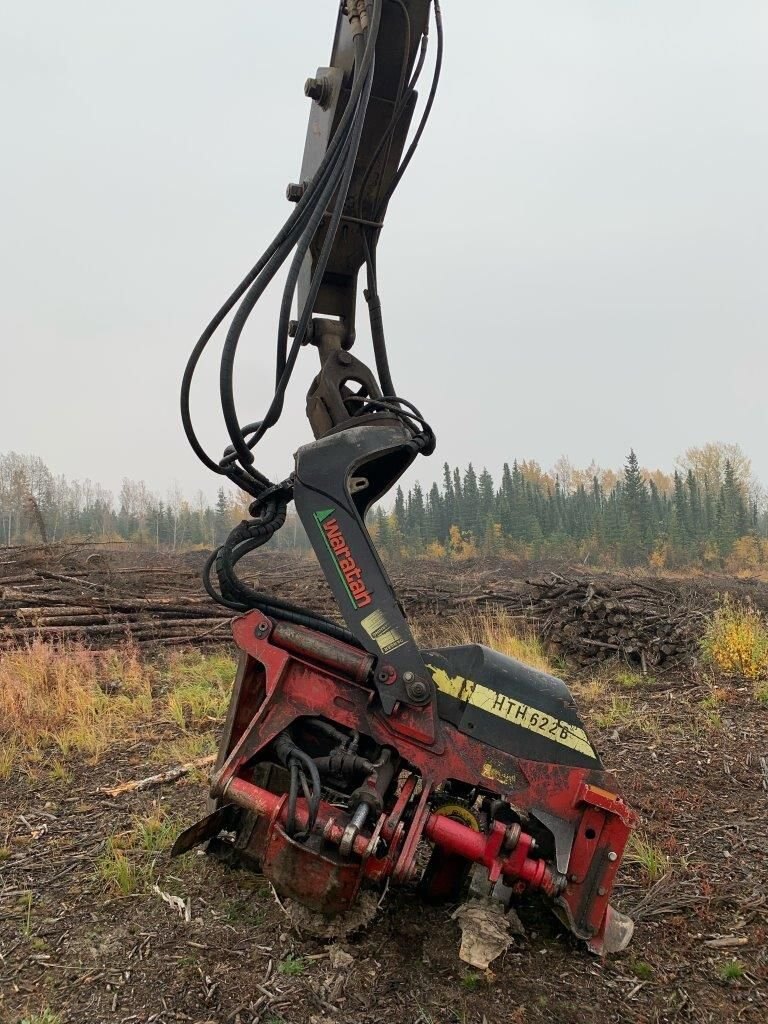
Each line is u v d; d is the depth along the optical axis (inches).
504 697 119.4
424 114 136.6
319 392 137.9
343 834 106.2
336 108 137.0
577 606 398.6
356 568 122.4
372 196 140.6
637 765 213.5
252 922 123.3
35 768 203.8
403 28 131.6
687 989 109.8
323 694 121.5
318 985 107.6
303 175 151.6
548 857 121.9
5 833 162.2
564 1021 102.0
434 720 117.9
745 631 341.1
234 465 139.9
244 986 107.3
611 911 121.6
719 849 157.2
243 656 135.3
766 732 243.9
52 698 257.1
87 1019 101.0
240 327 127.5
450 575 776.3
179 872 139.8
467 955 113.1
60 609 389.1
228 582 130.6
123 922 124.0
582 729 118.6
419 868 141.9
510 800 115.3
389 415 132.2
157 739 229.5
